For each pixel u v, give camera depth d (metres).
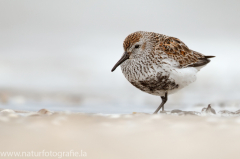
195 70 10.35
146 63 9.66
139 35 9.84
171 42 10.23
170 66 9.66
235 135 5.81
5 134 5.88
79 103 13.14
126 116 7.71
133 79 10.00
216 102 12.93
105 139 5.74
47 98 13.84
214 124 6.63
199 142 5.49
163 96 10.27
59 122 6.96
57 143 5.48
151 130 6.27
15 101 13.13
